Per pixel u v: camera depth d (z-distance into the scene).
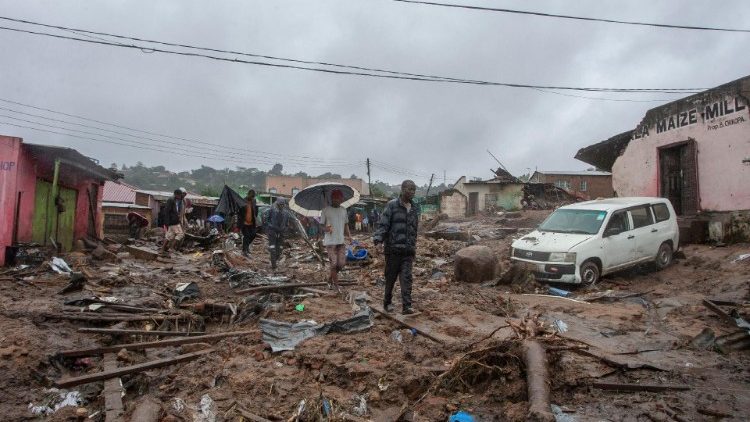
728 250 11.41
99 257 12.13
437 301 8.05
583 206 11.09
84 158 12.89
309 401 4.08
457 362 4.47
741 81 12.05
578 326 6.64
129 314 6.80
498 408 4.03
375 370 4.57
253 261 12.99
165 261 12.84
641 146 15.54
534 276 9.84
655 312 7.63
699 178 13.32
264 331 5.74
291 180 66.00
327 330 5.86
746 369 4.97
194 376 4.63
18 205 10.77
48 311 6.49
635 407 4.00
